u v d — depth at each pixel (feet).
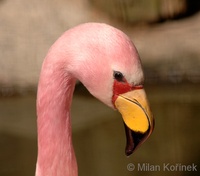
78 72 10.97
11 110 31.53
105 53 10.64
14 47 34.55
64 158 11.83
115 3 37.32
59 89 11.33
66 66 11.06
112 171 25.73
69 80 11.32
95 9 37.01
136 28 37.50
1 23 35.09
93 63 10.74
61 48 10.99
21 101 32.91
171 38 36.14
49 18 35.47
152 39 36.37
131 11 37.60
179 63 35.17
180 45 35.73
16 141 27.99
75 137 28.32
